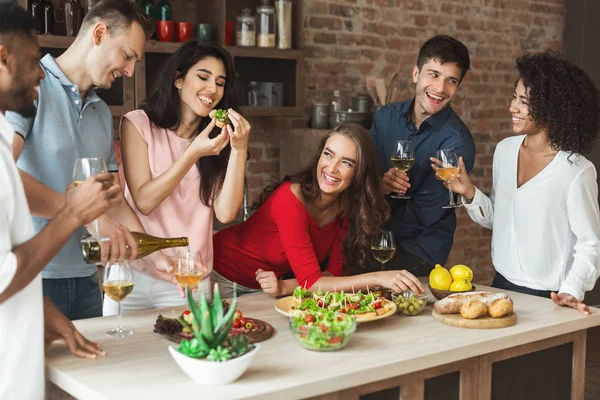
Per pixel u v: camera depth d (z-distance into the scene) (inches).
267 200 106.4
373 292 96.9
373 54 202.8
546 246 105.5
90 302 101.7
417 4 208.8
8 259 62.7
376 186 105.0
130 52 93.2
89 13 92.8
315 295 92.0
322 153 103.3
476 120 226.2
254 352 68.7
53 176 92.3
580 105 103.0
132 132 102.7
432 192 126.8
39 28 143.5
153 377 69.2
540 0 236.2
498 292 105.4
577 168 103.4
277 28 173.9
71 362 73.4
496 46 227.5
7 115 87.2
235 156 100.5
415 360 76.0
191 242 104.8
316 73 193.3
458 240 227.5
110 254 80.7
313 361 74.4
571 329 91.5
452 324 88.1
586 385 161.0
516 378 89.4
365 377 72.2
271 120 190.4
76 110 95.0
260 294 104.0
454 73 121.5
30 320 67.7
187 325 80.8
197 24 165.2
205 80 102.2
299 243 100.7
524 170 109.2
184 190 105.0
